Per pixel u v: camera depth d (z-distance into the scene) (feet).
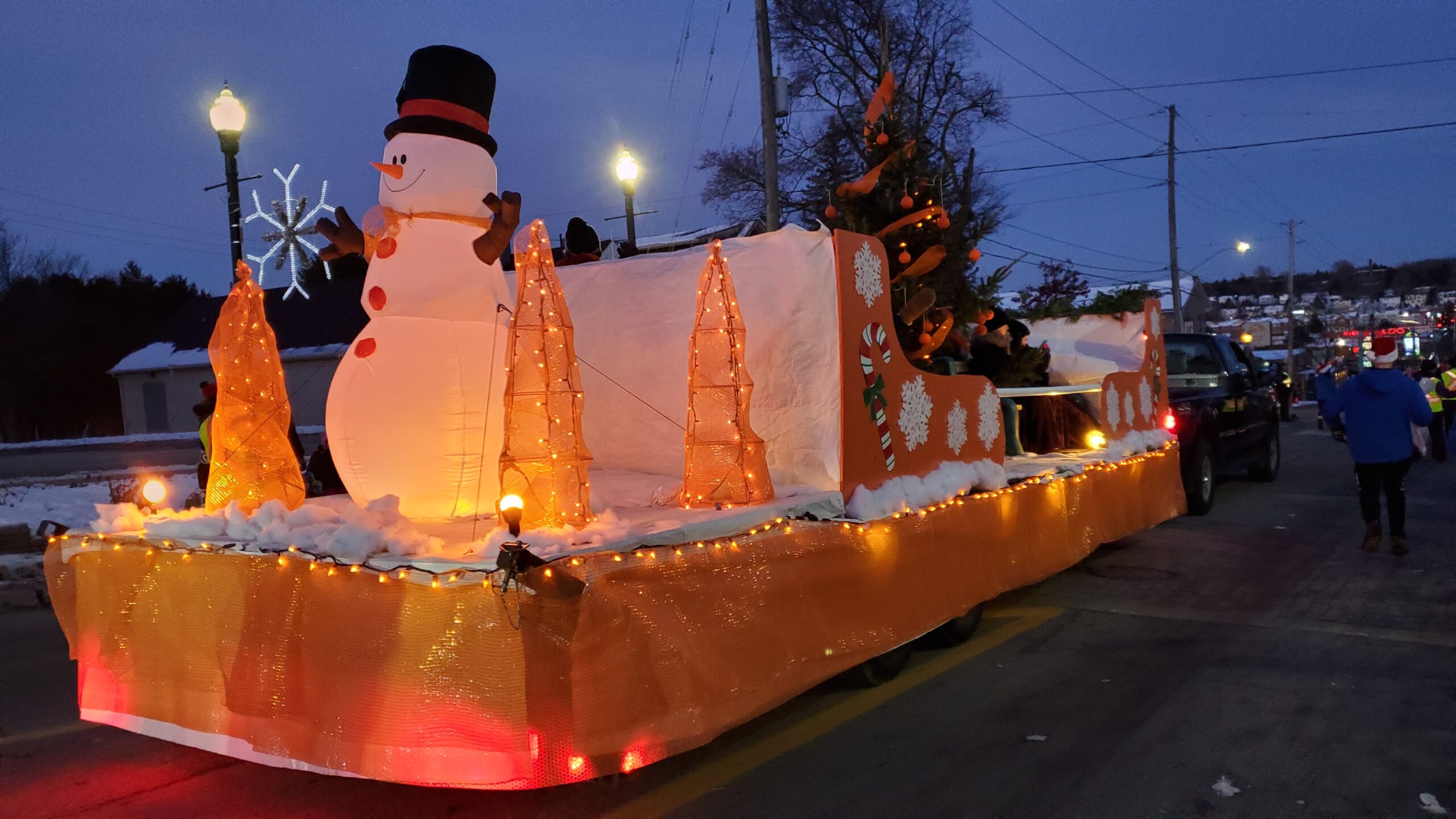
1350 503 37.42
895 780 13.62
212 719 12.61
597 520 13.20
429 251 15.62
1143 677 17.74
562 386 13.46
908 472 17.56
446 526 14.52
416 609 10.80
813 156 105.40
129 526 14.21
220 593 12.64
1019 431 27.04
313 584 11.66
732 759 14.49
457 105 16.26
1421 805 12.52
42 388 136.26
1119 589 24.76
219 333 15.70
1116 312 31.83
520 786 10.64
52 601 14.75
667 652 11.88
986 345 26.21
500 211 15.66
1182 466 34.65
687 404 16.40
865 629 15.55
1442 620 20.85
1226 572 26.35
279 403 15.84
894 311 24.18
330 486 24.82
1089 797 12.94
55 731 16.47
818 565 14.57
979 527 19.02
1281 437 71.10
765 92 55.57
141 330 144.25
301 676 11.66
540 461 13.14
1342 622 20.95
